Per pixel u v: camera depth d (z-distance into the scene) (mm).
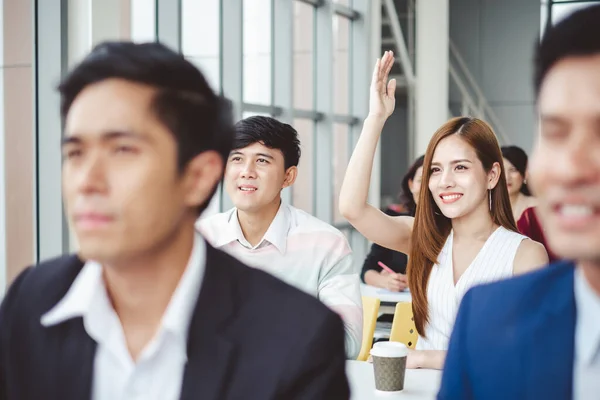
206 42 4445
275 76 5594
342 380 763
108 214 644
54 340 762
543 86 656
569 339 750
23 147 3332
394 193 7996
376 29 7383
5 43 3312
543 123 651
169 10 3973
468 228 2258
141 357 718
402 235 2445
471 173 2203
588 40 626
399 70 7914
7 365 794
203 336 729
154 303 730
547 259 2223
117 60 652
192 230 731
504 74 8758
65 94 670
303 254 2352
